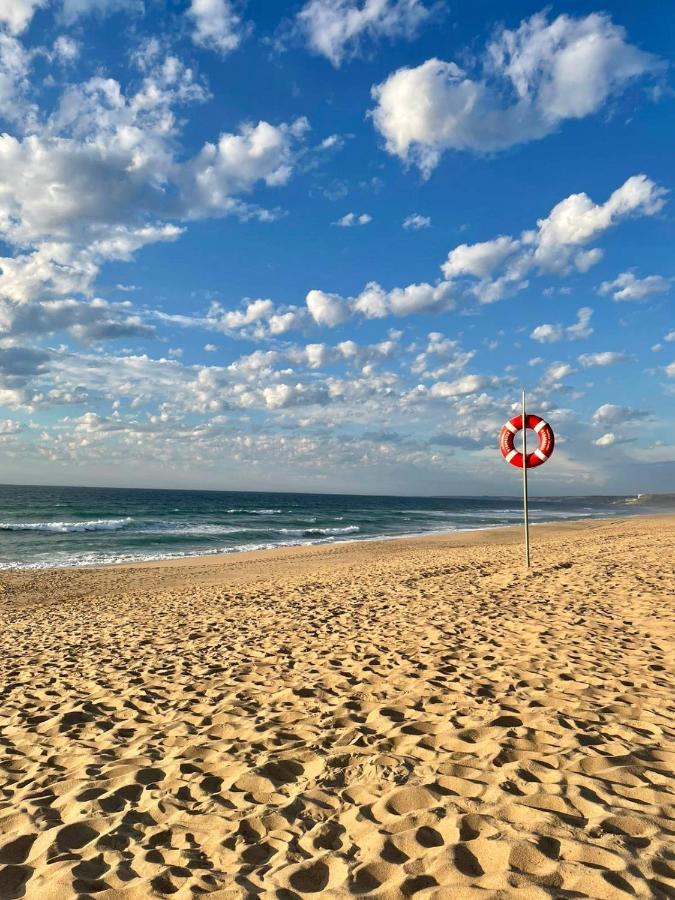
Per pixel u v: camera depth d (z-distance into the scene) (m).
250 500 98.75
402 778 2.88
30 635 8.13
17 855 2.46
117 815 2.73
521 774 2.79
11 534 29.42
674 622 5.99
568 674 4.45
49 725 4.21
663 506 90.81
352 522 43.66
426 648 5.58
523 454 10.85
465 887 1.95
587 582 8.72
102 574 15.63
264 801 2.82
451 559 14.42
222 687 4.88
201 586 12.99
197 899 2.03
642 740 3.17
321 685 4.68
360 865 2.15
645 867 2.00
